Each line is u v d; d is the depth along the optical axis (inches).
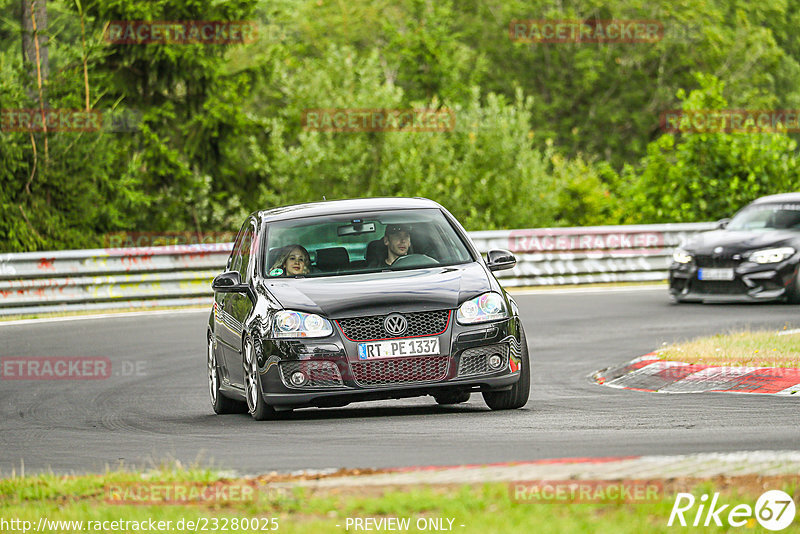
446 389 1304.1
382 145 4650.6
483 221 4525.1
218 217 4485.7
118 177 4079.7
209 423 1405.0
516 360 1337.4
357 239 1489.9
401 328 1296.8
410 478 891.4
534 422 1263.5
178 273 3102.9
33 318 2847.0
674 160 4397.1
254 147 4574.3
